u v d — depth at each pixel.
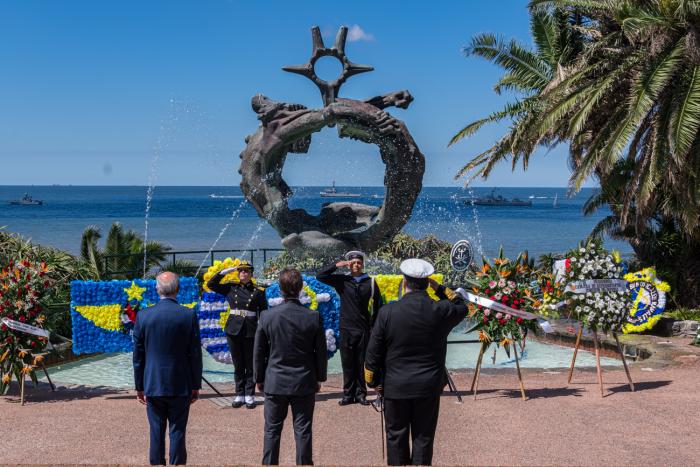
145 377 5.17
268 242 45.88
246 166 13.05
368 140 12.91
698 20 12.38
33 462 5.64
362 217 13.63
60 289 11.24
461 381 8.79
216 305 8.95
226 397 7.98
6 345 7.89
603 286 8.21
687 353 10.43
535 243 45.62
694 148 12.63
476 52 17.92
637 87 12.30
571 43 17.31
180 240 48.31
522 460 5.70
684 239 14.25
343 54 12.80
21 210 118.50
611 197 15.33
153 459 5.16
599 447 6.02
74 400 7.83
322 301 9.09
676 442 6.14
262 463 5.19
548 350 11.57
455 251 10.02
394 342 4.85
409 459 4.93
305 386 5.16
